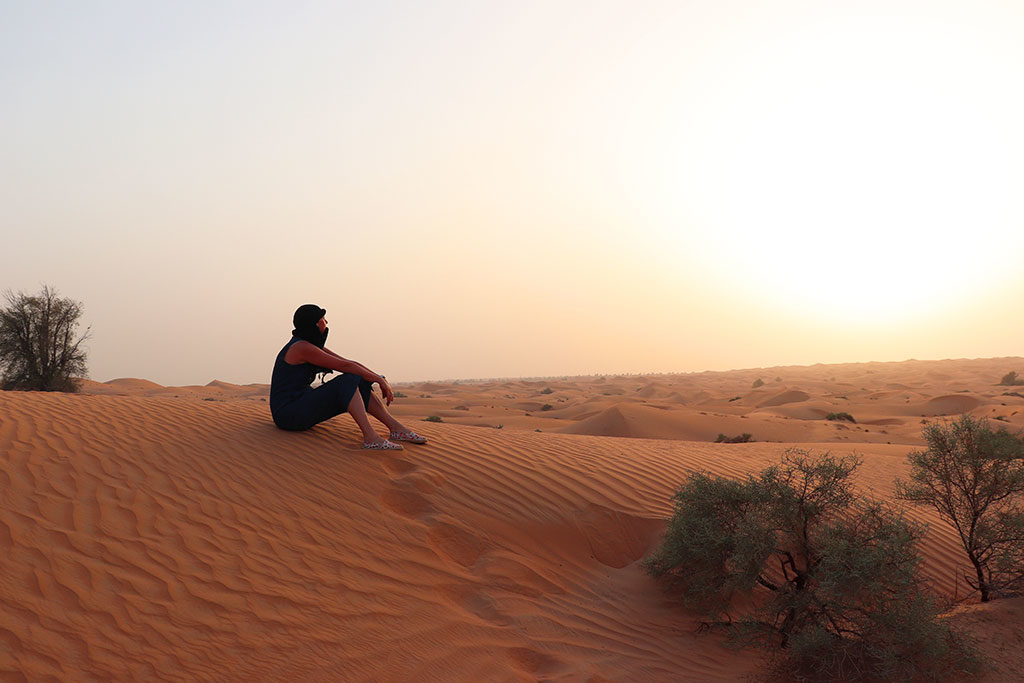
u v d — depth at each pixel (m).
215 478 6.54
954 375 153.50
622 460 8.68
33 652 3.80
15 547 4.75
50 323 42.41
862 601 4.78
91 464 6.43
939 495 6.37
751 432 35.22
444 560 5.95
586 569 6.43
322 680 4.05
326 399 7.73
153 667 3.89
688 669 4.92
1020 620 5.20
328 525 6.02
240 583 4.91
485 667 4.53
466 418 50.25
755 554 5.20
